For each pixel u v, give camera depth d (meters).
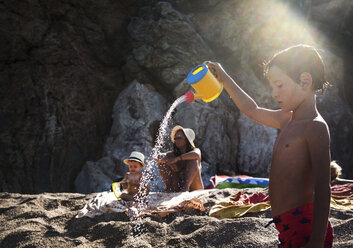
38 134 10.80
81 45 12.09
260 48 13.16
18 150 10.51
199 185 5.05
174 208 3.78
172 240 2.93
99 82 12.20
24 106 10.80
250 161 11.78
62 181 11.09
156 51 12.07
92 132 11.77
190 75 2.18
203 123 11.48
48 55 11.38
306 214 1.51
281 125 1.82
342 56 14.53
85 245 3.03
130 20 12.78
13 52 10.90
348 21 14.57
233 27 12.90
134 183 4.11
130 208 3.76
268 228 2.93
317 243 1.35
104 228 3.30
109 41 12.64
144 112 11.57
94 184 10.55
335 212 3.33
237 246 2.73
